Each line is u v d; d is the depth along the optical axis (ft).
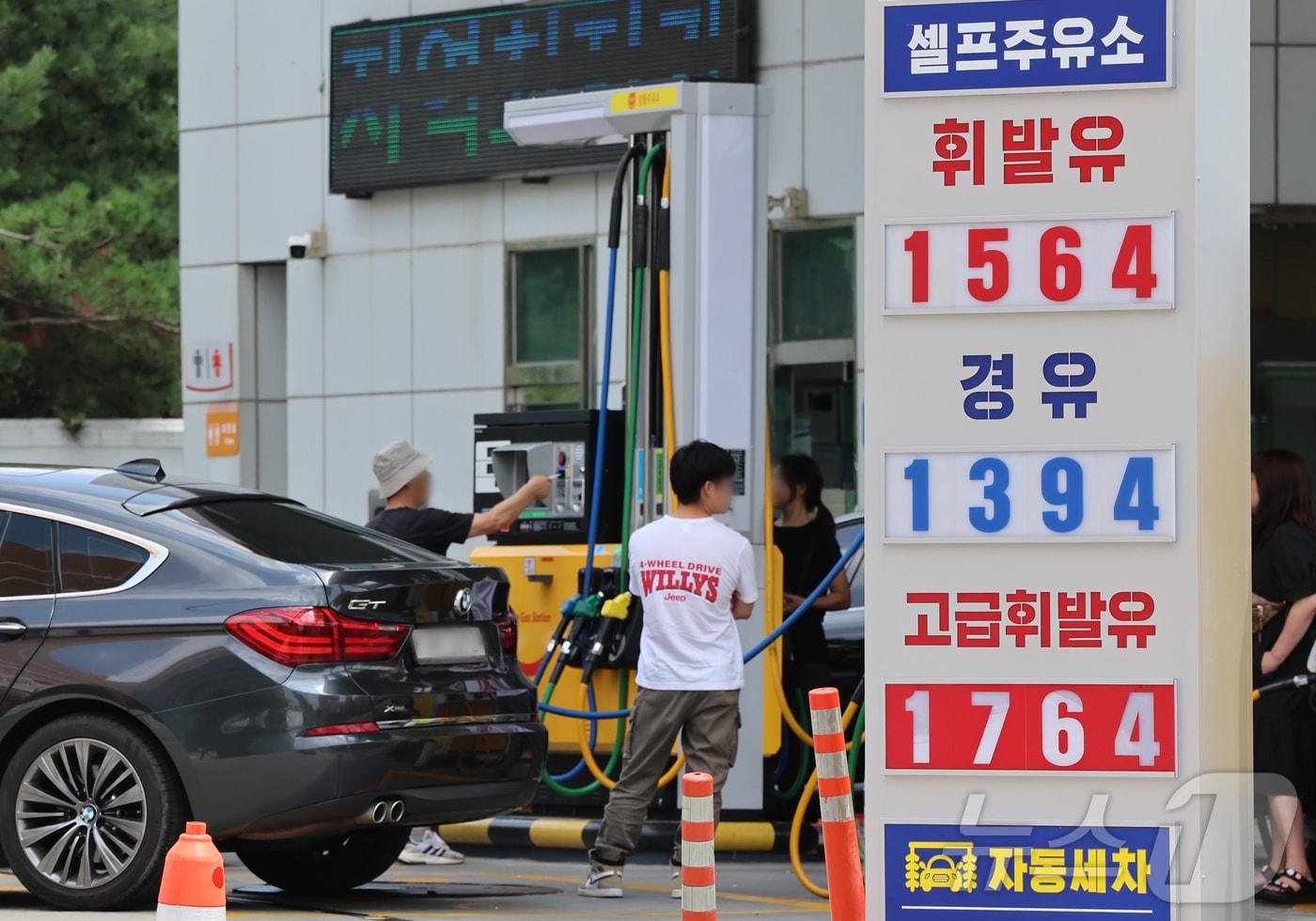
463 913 74.84
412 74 154.30
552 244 149.28
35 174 240.53
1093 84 54.60
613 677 94.43
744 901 80.69
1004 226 54.95
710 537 79.46
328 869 81.76
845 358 137.69
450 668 74.64
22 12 237.86
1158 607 54.39
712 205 90.74
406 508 89.76
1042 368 54.80
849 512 137.69
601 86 145.07
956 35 55.11
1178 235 54.34
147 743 70.95
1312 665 79.41
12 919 68.54
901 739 55.31
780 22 138.92
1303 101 129.18
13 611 73.67
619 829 80.59
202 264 168.55
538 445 99.09
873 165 55.42
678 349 90.68
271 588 71.41
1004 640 54.90
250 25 164.86
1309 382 132.87
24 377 226.99
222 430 167.63
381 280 158.30
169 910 42.60
